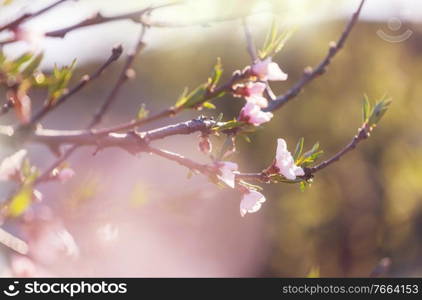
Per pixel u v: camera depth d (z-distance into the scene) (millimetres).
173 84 16734
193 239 14984
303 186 2693
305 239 17156
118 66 14859
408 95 16656
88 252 3914
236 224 16422
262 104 2584
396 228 17000
